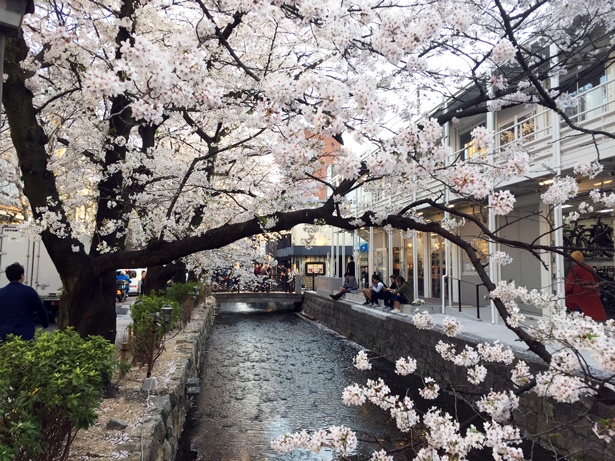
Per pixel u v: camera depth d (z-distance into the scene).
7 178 9.52
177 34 2.58
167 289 11.86
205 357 11.90
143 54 2.23
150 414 4.41
